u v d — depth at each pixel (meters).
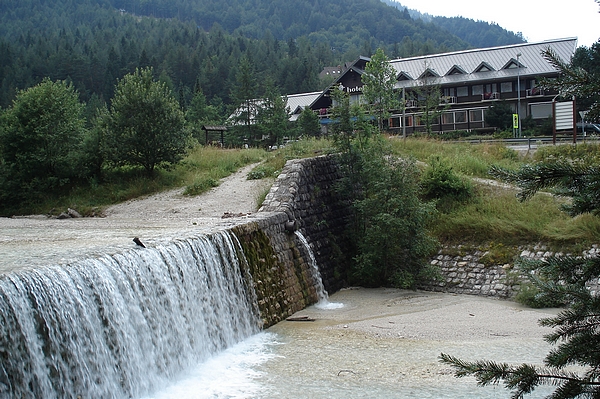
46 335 9.71
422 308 18.70
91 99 77.88
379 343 14.90
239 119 50.34
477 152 31.03
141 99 29.58
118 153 29.44
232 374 12.73
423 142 32.72
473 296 20.55
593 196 6.09
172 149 30.11
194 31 160.62
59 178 29.94
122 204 27.38
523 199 6.42
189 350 13.15
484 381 6.02
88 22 192.50
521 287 19.44
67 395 9.84
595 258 6.07
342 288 22.11
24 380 9.14
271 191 21.17
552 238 20.97
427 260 22.45
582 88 6.27
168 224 20.83
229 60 106.38
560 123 30.48
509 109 51.69
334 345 14.77
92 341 10.59
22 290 9.55
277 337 15.59
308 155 28.55
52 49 112.75
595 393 5.56
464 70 54.59
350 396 11.36
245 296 16.02
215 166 31.69
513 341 14.78
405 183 21.80
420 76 54.50
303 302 19.06
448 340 15.09
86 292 10.87
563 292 6.38
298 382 12.15
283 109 49.69
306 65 108.00
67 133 30.34
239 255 16.36
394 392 11.52
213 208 24.89
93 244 14.59
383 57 43.69
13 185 29.34
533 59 53.09
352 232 23.16
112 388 10.77
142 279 12.38
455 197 24.98
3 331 8.97
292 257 19.41
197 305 13.89
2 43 105.56
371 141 23.77
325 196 22.94
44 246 14.39
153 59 101.12
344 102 23.45
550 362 6.01
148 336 12.04
